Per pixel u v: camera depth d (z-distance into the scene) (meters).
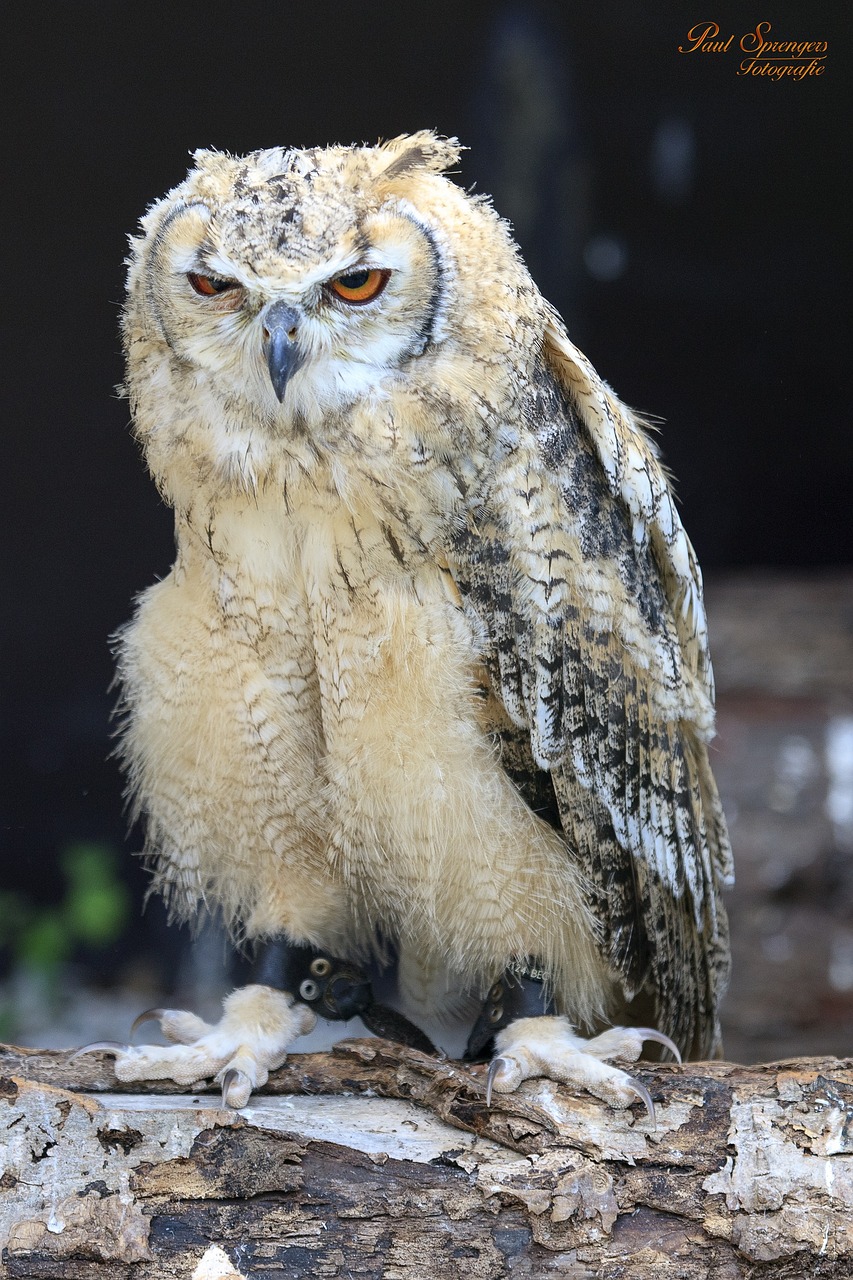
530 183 9.85
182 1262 5.30
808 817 7.01
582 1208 5.31
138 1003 8.24
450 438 5.38
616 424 5.45
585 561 5.42
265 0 9.07
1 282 9.21
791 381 10.61
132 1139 5.31
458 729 5.38
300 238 5.36
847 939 6.53
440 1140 5.33
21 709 9.44
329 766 5.40
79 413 9.45
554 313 5.45
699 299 10.49
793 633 8.33
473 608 5.39
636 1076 5.34
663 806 5.46
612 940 5.43
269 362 5.35
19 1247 5.30
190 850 5.45
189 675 5.41
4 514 9.41
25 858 9.20
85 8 8.88
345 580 5.38
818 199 10.20
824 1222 5.31
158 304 5.39
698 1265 5.31
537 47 9.58
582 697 5.42
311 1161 5.32
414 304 5.37
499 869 5.40
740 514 10.80
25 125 9.06
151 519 9.61
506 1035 5.39
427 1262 5.30
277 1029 5.39
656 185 10.19
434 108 9.59
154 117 9.22
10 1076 5.32
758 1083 5.33
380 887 5.43
